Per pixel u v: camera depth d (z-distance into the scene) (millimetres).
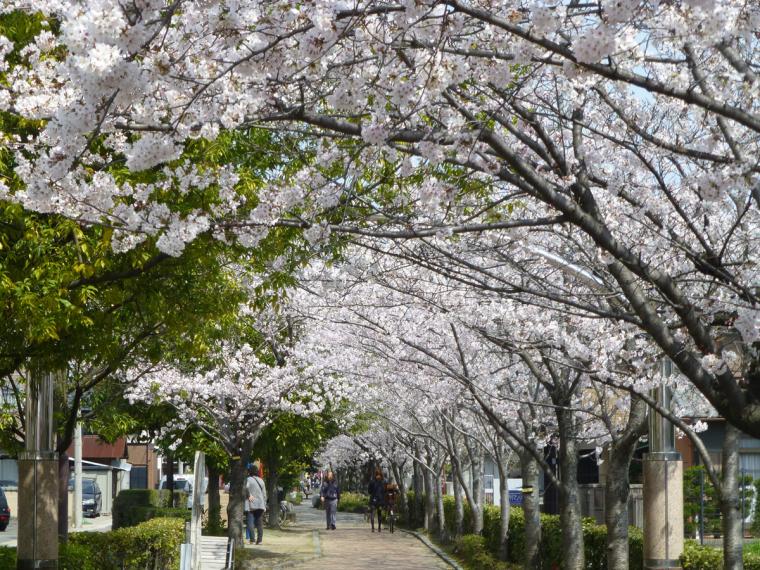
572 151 7699
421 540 29328
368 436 37844
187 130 5609
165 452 28094
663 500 10289
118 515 29078
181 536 15781
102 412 17516
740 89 5809
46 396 10281
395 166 6875
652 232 6848
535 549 16203
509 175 5699
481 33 5898
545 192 5539
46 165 5801
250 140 8836
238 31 5316
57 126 4914
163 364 17406
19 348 9188
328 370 20359
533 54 5211
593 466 28484
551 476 13031
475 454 25234
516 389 16312
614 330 10070
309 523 41625
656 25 5188
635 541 13258
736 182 5180
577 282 9695
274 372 20391
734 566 8828
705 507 19422
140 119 5441
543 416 16141
